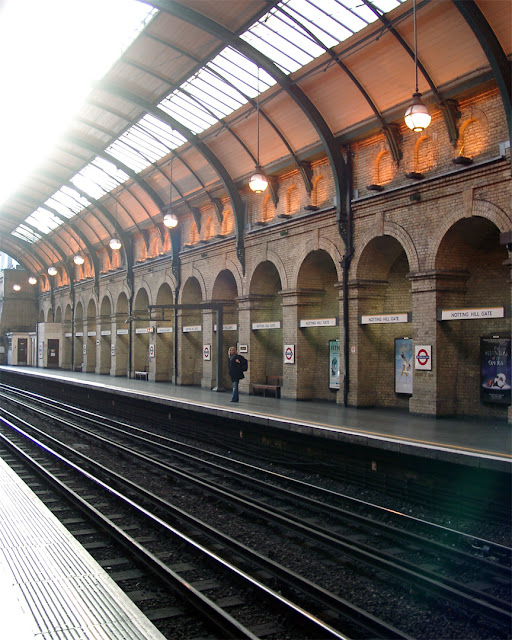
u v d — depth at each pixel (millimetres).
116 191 32781
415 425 14914
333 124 18859
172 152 25641
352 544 9180
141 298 36469
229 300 27781
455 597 7121
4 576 6156
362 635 6355
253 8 15648
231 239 25688
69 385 36750
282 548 9234
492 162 14633
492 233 16406
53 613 5246
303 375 22188
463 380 16797
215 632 6336
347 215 19188
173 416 22562
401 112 16859
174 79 20203
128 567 8320
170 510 11156
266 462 16359
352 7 14648
